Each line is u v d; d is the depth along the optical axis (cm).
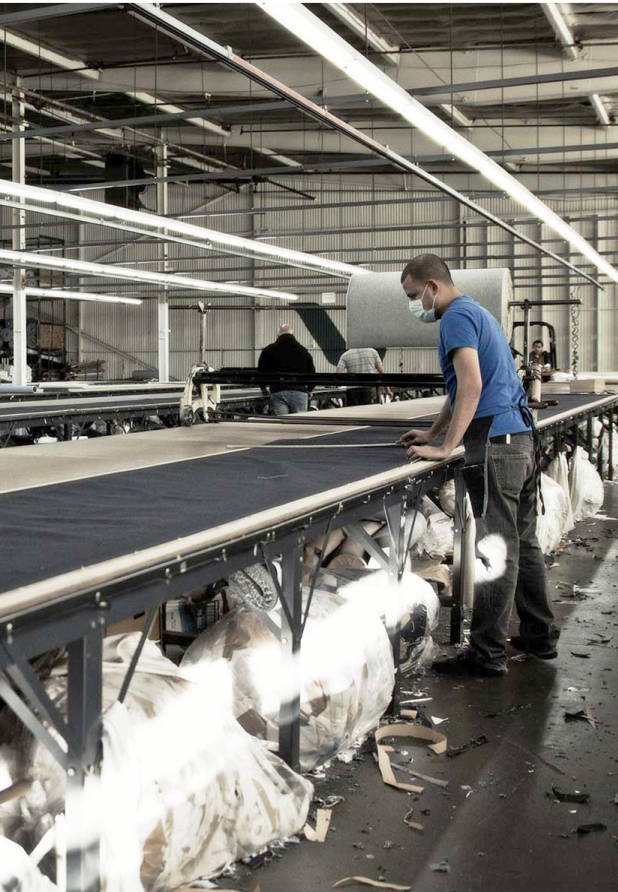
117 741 156
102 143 1706
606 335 2048
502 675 340
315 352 2230
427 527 475
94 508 210
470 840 217
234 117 1555
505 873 203
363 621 280
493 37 1099
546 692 323
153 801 180
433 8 991
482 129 1485
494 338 327
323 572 317
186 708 199
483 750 271
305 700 248
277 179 2198
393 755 266
